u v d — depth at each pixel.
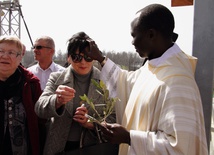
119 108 1.84
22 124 2.12
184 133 1.16
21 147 2.09
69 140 2.00
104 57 1.91
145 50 1.46
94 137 1.94
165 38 1.42
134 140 1.31
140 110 1.40
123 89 1.85
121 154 1.61
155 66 1.43
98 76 2.10
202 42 1.75
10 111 2.08
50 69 3.87
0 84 2.12
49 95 2.02
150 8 1.40
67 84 2.05
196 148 1.22
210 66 1.74
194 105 1.24
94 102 2.00
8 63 2.08
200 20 1.75
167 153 1.20
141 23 1.40
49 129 2.08
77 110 1.82
